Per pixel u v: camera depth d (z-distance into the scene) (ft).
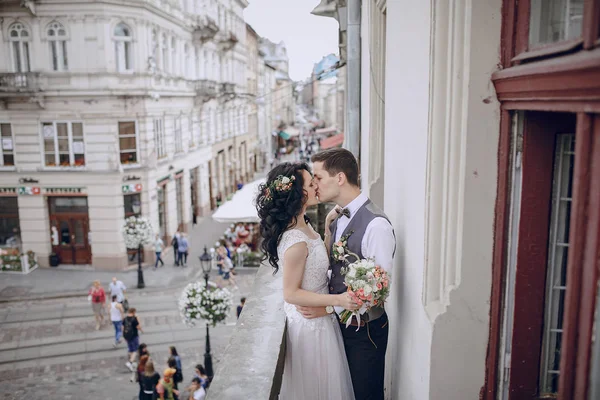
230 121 128.88
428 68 6.23
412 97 7.47
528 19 4.85
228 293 40.11
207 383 33.88
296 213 8.13
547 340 5.57
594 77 3.47
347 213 8.23
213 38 103.65
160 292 62.28
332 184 8.14
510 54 5.21
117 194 68.85
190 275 68.95
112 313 47.47
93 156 67.87
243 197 64.64
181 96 86.63
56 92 66.03
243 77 142.72
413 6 7.35
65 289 62.64
